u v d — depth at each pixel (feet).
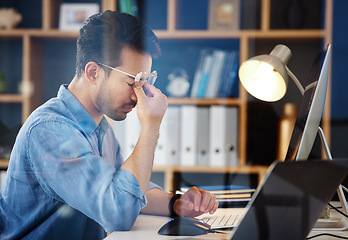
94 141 4.83
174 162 7.90
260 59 5.07
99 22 4.84
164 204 4.24
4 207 4.34
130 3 8.34
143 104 4.75
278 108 8.36
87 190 4.03
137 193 3.97
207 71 8.25
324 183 2.79
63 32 8.37
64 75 8.65
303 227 2.87
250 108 8.32
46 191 4.23
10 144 8.32
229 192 4.78
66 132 4.27
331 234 3.42
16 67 8.63
